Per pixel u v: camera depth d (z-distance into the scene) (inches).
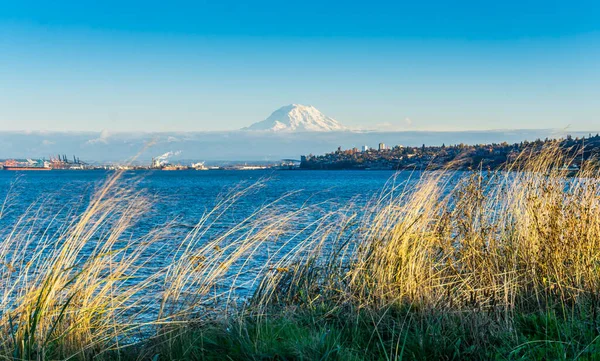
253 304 248.7
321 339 190.7
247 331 207.9
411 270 240.2
